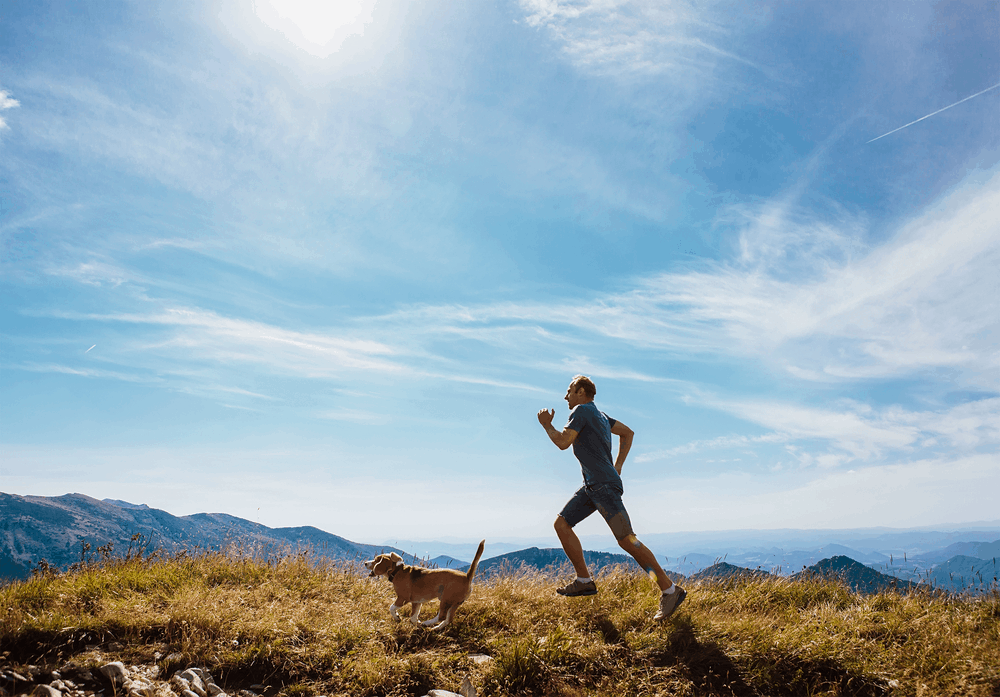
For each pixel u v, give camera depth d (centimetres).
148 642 420
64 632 404
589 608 537
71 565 584
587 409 538
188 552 670
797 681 409
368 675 390
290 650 415
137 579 550
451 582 482
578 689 402
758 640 443
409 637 462
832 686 402
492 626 496
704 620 492
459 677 407
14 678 348
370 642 437
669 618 491
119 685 354
